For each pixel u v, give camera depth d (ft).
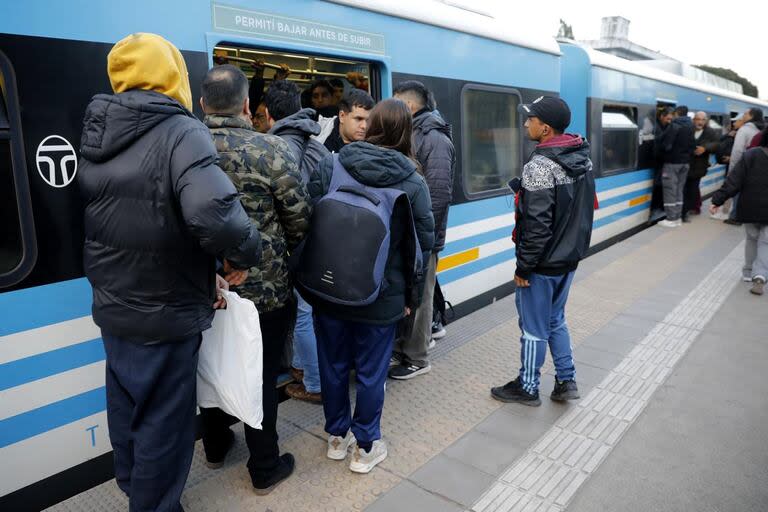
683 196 33.06
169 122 6.06
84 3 7.66
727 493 8.53
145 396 6.45
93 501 8.15
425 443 9.82
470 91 15.30
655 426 10.44
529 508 8.17
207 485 8.64
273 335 7.97
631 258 23.59
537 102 9.95
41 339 7.61
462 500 8.31
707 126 32.96
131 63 6.11
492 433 10.13
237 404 7.20
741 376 12.47
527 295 10.50
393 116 8.18
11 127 7.14
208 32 9.07
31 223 7.39
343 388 8.88
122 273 6.19
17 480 7.59
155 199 5.97
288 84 8.98
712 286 19.34
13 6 7.06
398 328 12.12
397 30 12.71
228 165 7.07
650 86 29.43
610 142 25.38
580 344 14.32
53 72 7.43
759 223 17.99
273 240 7.52
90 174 6.21
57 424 7.89
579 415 10.80
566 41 24.02
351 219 7.63
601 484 8.74
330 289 7.79
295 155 8.36
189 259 6.30
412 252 8.11
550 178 9.64
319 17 10.82
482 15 16.24
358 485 8.65
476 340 14.40
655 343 14.35
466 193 15.31
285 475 8.68
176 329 6.35
